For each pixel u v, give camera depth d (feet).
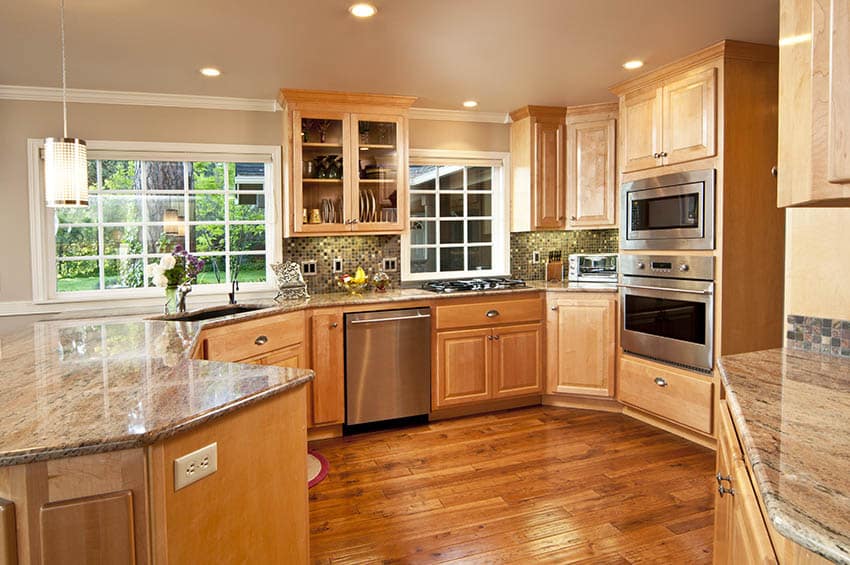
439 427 13.11
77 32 9.16
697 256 11.23
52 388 4.99
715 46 10.38
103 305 12.77
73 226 12.80
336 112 13.19
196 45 9.86
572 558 7.64
